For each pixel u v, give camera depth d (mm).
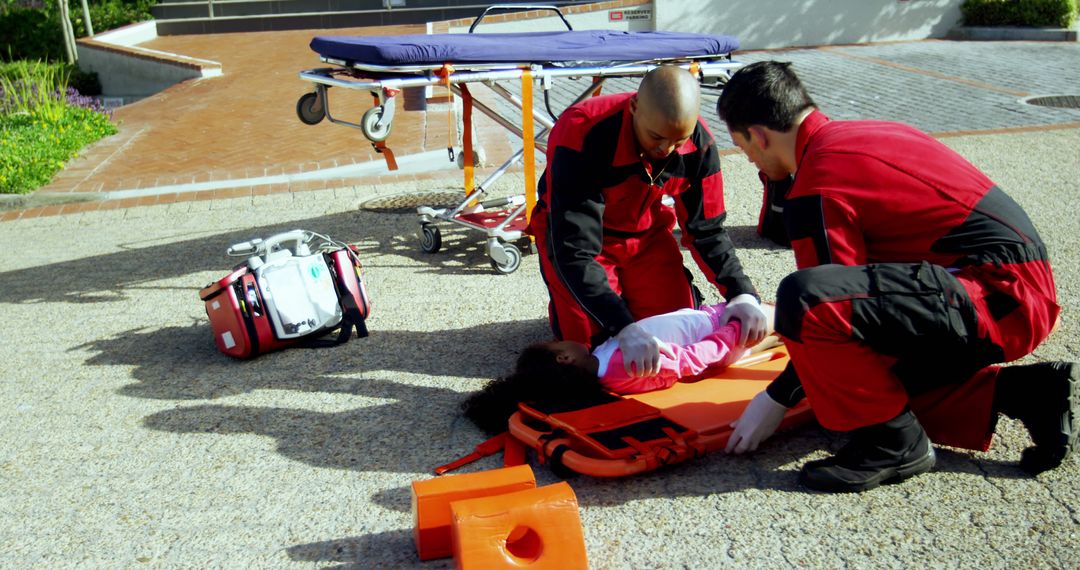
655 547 2668
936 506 2789
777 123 2852
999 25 15742
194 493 3098
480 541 2398
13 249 6551
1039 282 2697
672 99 3047
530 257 5676
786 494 2895
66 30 16438
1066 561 2516
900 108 10109
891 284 2592
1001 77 11891
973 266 2686
